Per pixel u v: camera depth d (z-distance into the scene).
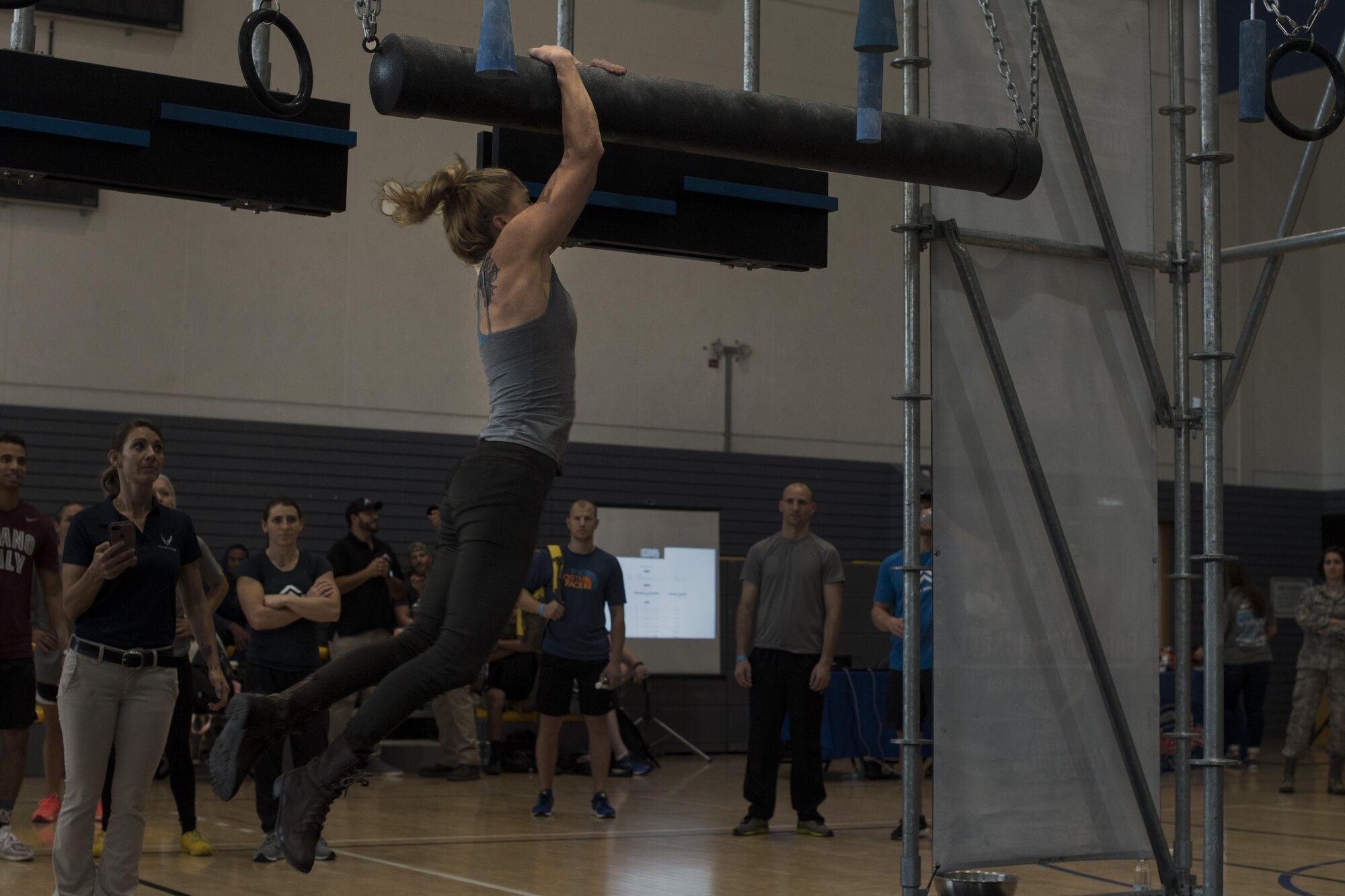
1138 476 4.86
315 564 6.54
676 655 12.95
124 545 4.32
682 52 13.90
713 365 13.95
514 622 11.12
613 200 4.35
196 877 5.82
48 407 11.30
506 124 3.33
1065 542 4.60
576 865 6.32
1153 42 15.57
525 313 2.75
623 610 8.23
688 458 13.64
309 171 4.04
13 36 3.81
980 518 4.57
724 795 9.58
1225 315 16.52
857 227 14.75
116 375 11.58
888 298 14.84
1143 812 4.67
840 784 10.67
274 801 6.23
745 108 3.64
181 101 3.87
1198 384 16.20
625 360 13.56
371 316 12.61
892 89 14.56
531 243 2.78
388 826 7.68
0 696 6.21
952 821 4.45
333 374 12.41
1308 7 14.79
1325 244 4.55
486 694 11.38
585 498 13.16
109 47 11.51
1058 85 4.78
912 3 4.62
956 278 4.60
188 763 6.51
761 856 6.63
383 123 12.66
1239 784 10.87
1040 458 4.70
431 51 3.20
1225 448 16.61
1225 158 4.50
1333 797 9.88
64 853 4.38
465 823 7.82
